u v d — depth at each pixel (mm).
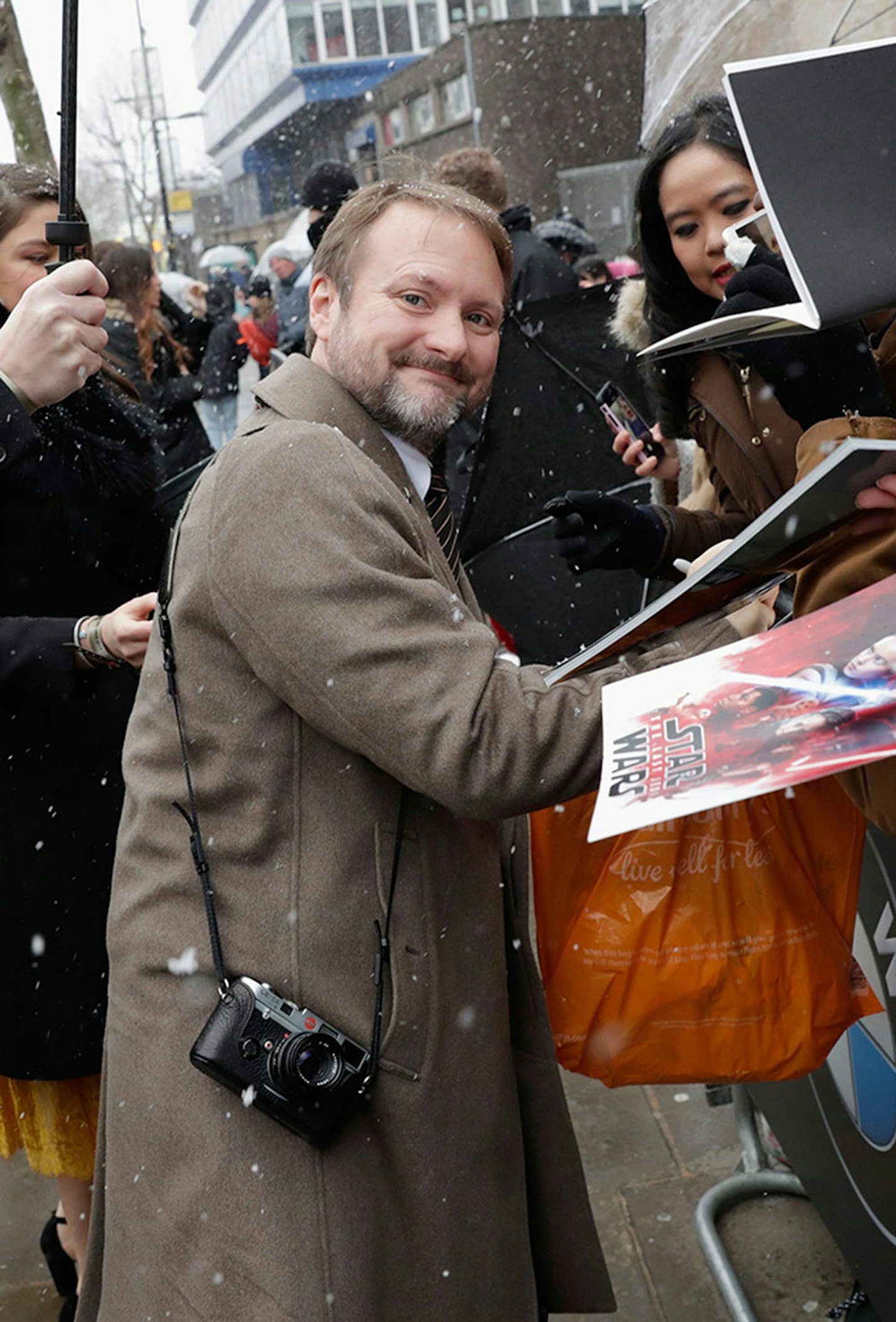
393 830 1645
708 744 1320
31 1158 2506
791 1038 1754
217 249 15516
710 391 2184
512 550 3785
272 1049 1581
